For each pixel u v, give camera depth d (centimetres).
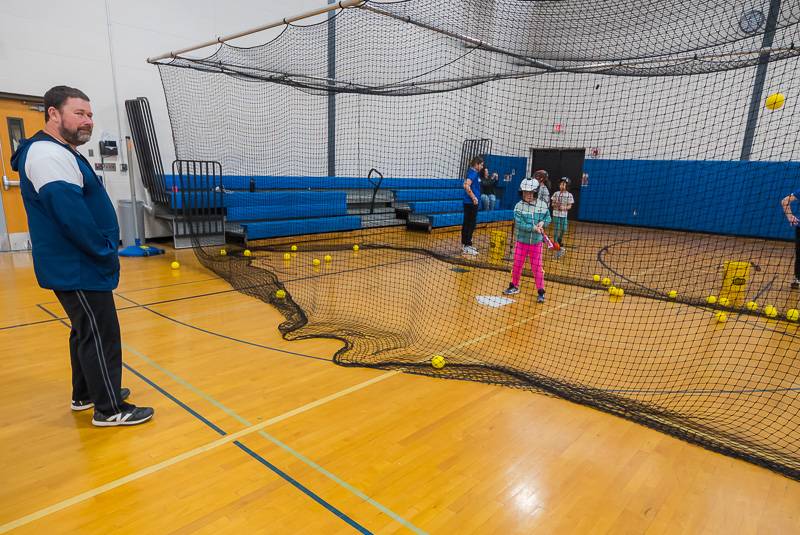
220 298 510
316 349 376
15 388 297
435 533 186
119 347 252
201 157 888
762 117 1026
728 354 388
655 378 339
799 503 210
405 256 793
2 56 661
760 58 542
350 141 1082
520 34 642
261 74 936
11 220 709
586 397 302
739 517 200
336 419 270
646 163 1206
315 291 552
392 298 536
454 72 1014
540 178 766
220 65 732
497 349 388
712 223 1142
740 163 1074
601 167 1285
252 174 960
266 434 253
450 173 1246
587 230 1223
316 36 984
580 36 634
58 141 217
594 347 398
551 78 1216
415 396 301
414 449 243
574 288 605
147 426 258
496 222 1205
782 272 733
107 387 248
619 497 211
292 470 222
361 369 339
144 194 830
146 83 806
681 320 478
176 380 314
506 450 245
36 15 683
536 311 500
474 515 196
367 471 224
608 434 262
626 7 614
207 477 216
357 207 1083
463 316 476
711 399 308
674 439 259
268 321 440
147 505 197
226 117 908
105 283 234
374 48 1031
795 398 311
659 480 224
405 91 887
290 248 812
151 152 782
